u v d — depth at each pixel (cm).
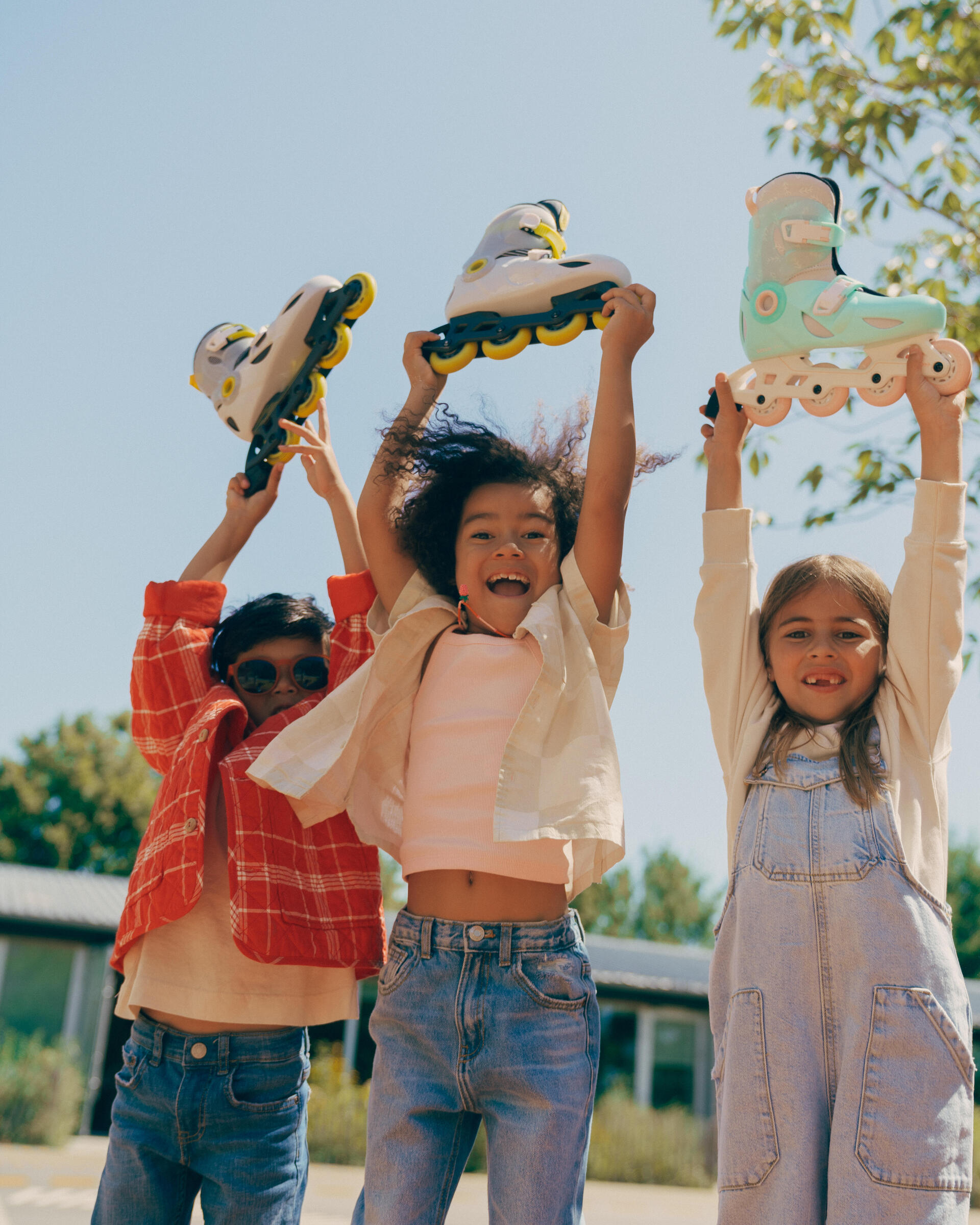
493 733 225
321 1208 802
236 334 314
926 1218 174
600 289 239
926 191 464
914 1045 182
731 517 231
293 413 288
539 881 215
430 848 219
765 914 197
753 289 223
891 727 210
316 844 243
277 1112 235
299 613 282
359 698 232
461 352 254
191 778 245
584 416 272
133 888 248
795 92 477
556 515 251
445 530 257
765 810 208
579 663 224
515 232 254
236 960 238
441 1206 205
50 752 2991
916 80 455
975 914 2695
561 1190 195
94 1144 1223
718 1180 191
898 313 210
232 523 301
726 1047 197
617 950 1661
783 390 223
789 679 222
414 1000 212
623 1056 1533
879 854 195
